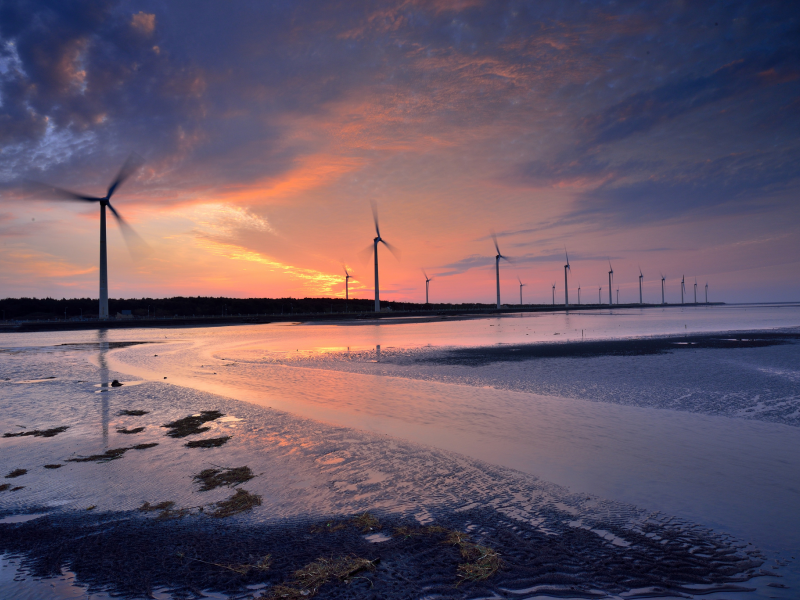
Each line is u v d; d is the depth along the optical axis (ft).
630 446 36.78
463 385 68.80
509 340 161.68
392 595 17.49
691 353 106.22
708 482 28.94
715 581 18.28
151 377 82.94
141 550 21.90
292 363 104.88
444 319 465.88
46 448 39.60
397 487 28.96
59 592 18.33
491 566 19.40
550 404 53.83
